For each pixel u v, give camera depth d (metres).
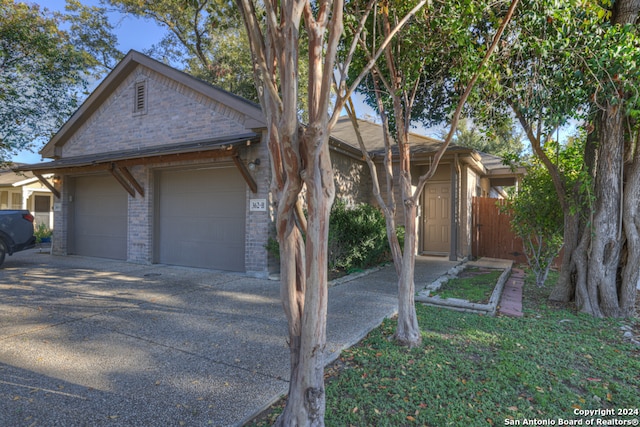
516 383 3.18
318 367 2.26
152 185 9.38
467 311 5.29
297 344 2.34
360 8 4.59
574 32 4.72
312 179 2.12
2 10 10.86
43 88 12.46
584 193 5.53
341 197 9.80
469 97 4.73
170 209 9.32
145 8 18.80
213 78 18.06
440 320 4.83
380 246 8.79
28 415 2.64
